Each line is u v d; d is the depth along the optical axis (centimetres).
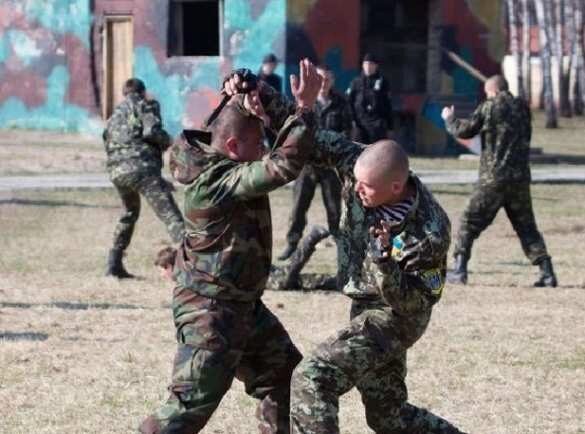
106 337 1312
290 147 726
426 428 791
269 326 789
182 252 765
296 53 3800
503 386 1119
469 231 1706
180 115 4059
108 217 2475
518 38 5988
